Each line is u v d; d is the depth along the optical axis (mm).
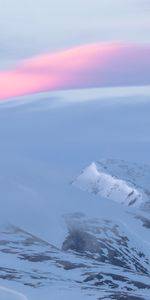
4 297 190750
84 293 198250
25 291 197875
